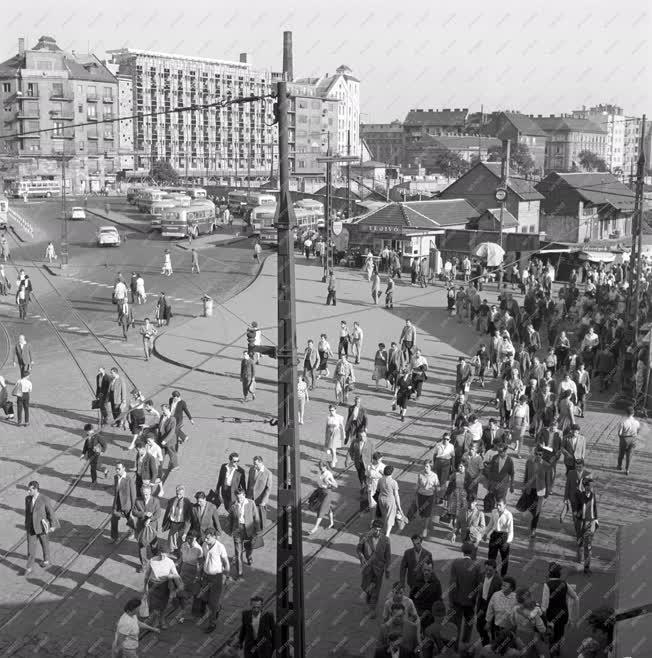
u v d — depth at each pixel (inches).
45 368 1311.5
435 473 738.2
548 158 7027.6
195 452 904.9
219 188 4446.4
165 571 546.0
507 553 594.9
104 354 1402.6
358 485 815.1
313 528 703.1
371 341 1485.0
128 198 4249.5
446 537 692.7
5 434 982.4
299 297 1888.5
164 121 6422.2
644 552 573.3
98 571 632.4
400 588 475.2
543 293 1585.9
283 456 440.5
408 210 2413.9
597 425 1028.5
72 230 3191.4
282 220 428.8
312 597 587.2
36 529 623.2
